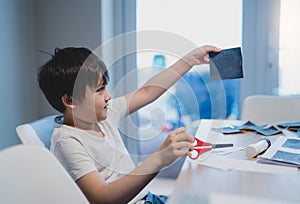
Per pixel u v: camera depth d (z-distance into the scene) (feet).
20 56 5.94
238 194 1.88
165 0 6.41
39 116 6.53
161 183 3.58
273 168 2.31
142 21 6.52
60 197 2.00
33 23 6.35
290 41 6.05
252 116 4.70
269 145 2.80
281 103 4.68
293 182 2.06
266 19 6.09
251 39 6.20
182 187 1.98
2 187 1.76
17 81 5.86
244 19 6.18
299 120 4.62
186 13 6.37
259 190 1.93
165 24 6.46
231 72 2.91
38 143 2.89
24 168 1.89
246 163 2.42
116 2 6.51
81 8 6.20
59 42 6.37
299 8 5.94
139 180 2.46
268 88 6.23
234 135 3.33
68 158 2.63
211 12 6.29
